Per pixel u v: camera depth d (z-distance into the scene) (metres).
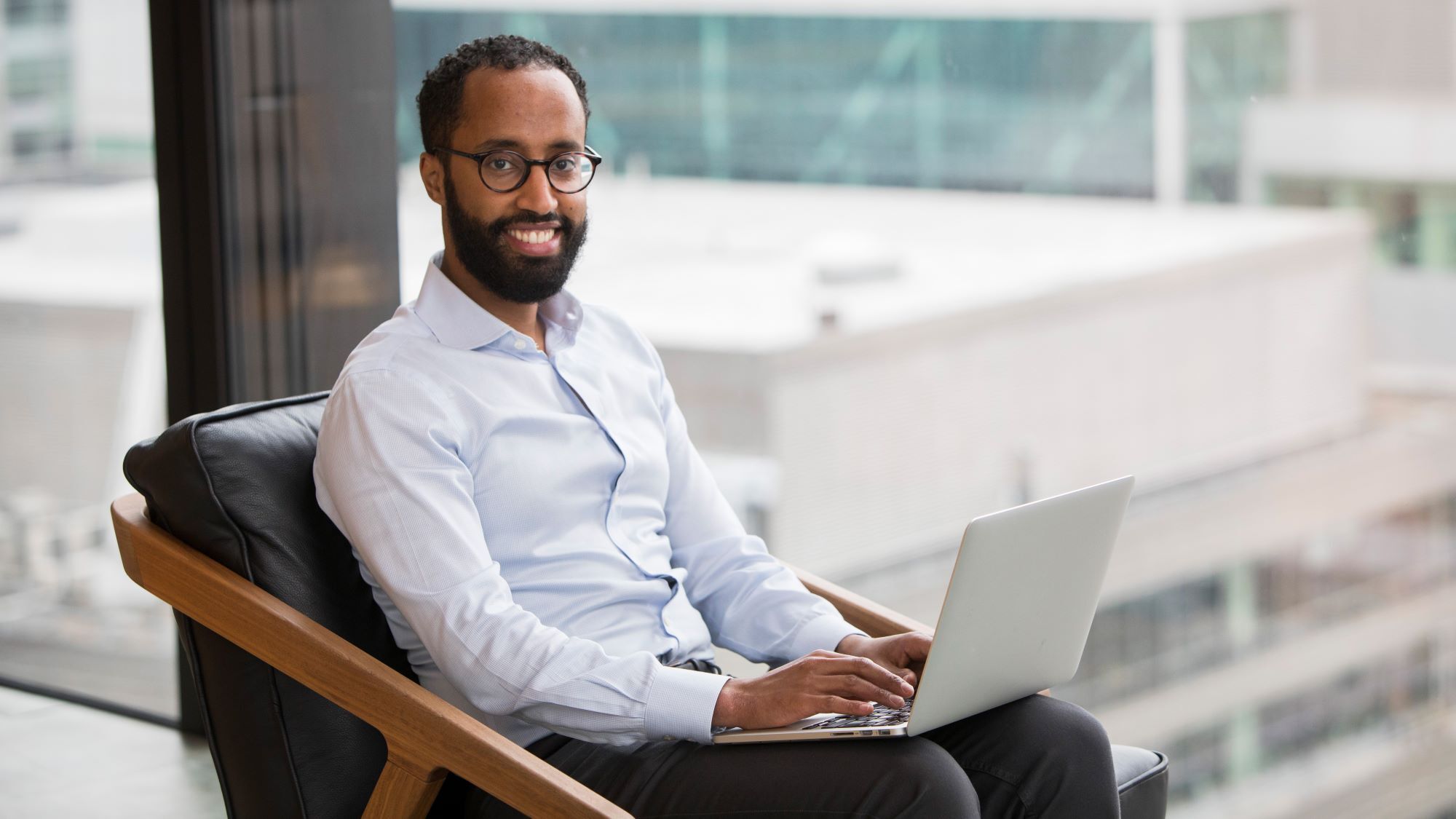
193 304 2.39
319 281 2.40
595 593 1.54
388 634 1.58
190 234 2.37
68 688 2.76
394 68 2.39
